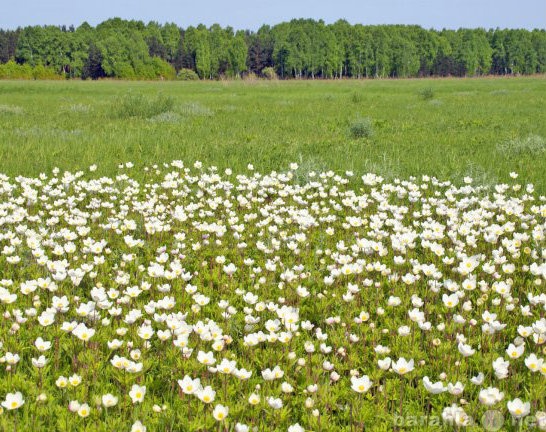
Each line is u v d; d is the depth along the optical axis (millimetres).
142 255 6953
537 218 8211
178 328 4285
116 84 72500
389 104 32156
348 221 8336
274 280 6109
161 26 177000
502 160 12406
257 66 157125
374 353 4527
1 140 14297
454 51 172000
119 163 12156
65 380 3615
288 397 3824
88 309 4605
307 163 11359
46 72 123312
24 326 4684
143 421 3455
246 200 8859
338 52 153125
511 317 5059
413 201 8727
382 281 6027
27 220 7840
